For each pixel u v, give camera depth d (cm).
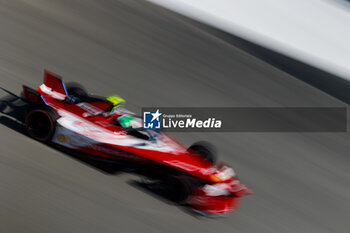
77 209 2311
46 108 2586
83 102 2884
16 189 2253
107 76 4266
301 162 4319
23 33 4250
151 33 5647
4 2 4631
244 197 3250
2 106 2861
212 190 2705
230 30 6838
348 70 7356
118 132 2795
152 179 2800
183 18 6512
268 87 5791
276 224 3069
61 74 3878
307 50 7419
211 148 3081
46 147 2620
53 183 2392
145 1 6469
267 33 7375
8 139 2539
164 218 2550
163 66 5053
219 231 2689
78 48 4516
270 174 3828
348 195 4034
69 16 5088
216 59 5831
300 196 3647
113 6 5878
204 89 5025
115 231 2294
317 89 6475
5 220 2072
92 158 2712
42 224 2141
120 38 5172
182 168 2720
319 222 3344
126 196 2564
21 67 3644
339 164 4634
